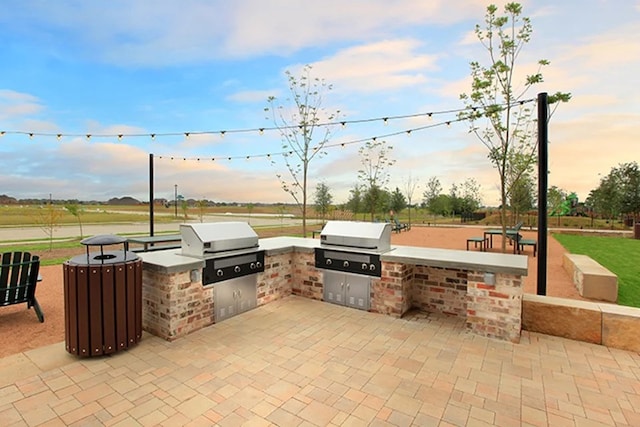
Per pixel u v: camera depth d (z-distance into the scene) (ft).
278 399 7.86
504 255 13.30
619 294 19.42
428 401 7.80
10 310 14.90
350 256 14.53
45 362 9.64
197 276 11.91
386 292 13.67
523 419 7.14
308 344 10.98
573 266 22.49
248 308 14.21
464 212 98.58
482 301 11.68
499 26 21.74
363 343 11.08
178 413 7.29
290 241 17.79
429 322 12.98
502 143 23.17
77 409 7.40
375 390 8.28
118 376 8.87
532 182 52.44
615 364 9.68
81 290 9.65
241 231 14.32
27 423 6.88
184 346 10.78
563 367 9.49
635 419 7.15
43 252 32.19
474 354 10.29
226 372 9.14
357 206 82.84
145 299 11.94
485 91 22.72
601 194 74.59
